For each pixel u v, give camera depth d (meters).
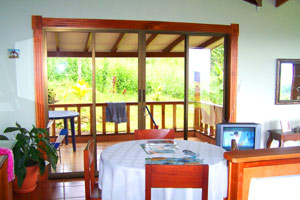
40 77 3.37
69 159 3.77
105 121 3.73
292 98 4.22
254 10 3.97
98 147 3.75
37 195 3.04
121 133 3.79
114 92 3.71
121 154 2.16
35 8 3.34
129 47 3.69
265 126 4.15
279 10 4.07
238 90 4.00
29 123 3.41
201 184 1.52
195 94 3.95
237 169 1.17
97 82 3.65
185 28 3.75
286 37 4.13
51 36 3.47
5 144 2.80
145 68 3.74
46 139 3.13
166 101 3.86
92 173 2.19
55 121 3.68
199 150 2.29
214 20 3.85
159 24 3.67
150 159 1.93
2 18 3.27
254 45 4.02
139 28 3.62
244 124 3.09
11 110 3.36
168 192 1.79
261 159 1.17
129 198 1.83
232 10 3.90
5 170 1.95
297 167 1.22
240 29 3.94
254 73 4.05
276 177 1.21
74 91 3.61
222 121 4.06
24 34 3.33
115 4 3.55
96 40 3.59
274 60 4.12
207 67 3.95
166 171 1.51
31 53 3.35
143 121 3.80
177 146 2.41
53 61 3.51
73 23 3.43
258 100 4.09
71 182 3.43
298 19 4.16
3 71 3.31
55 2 3.38
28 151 2.92
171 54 3.82
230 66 3.94
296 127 4.06
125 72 3.71
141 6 3.62
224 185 1.99
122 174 1.86
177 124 3.94
